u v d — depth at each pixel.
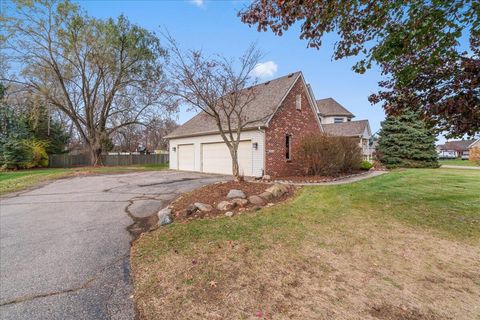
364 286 2.97
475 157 27.36
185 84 7.75
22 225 5.72
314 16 3.91
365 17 4.06
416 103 4.45
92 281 3.30
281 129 13.49
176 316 2.52
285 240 4.31
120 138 43.28
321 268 3.39
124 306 2.74
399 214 5.71
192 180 12.05
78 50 21.23
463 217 5.36
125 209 6.92
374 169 16.62
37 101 20.36
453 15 3.54
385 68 4.84
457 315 2.49
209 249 4.00
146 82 23.39
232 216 5.61
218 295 2.83
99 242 4.66
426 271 3.32
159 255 3.90
